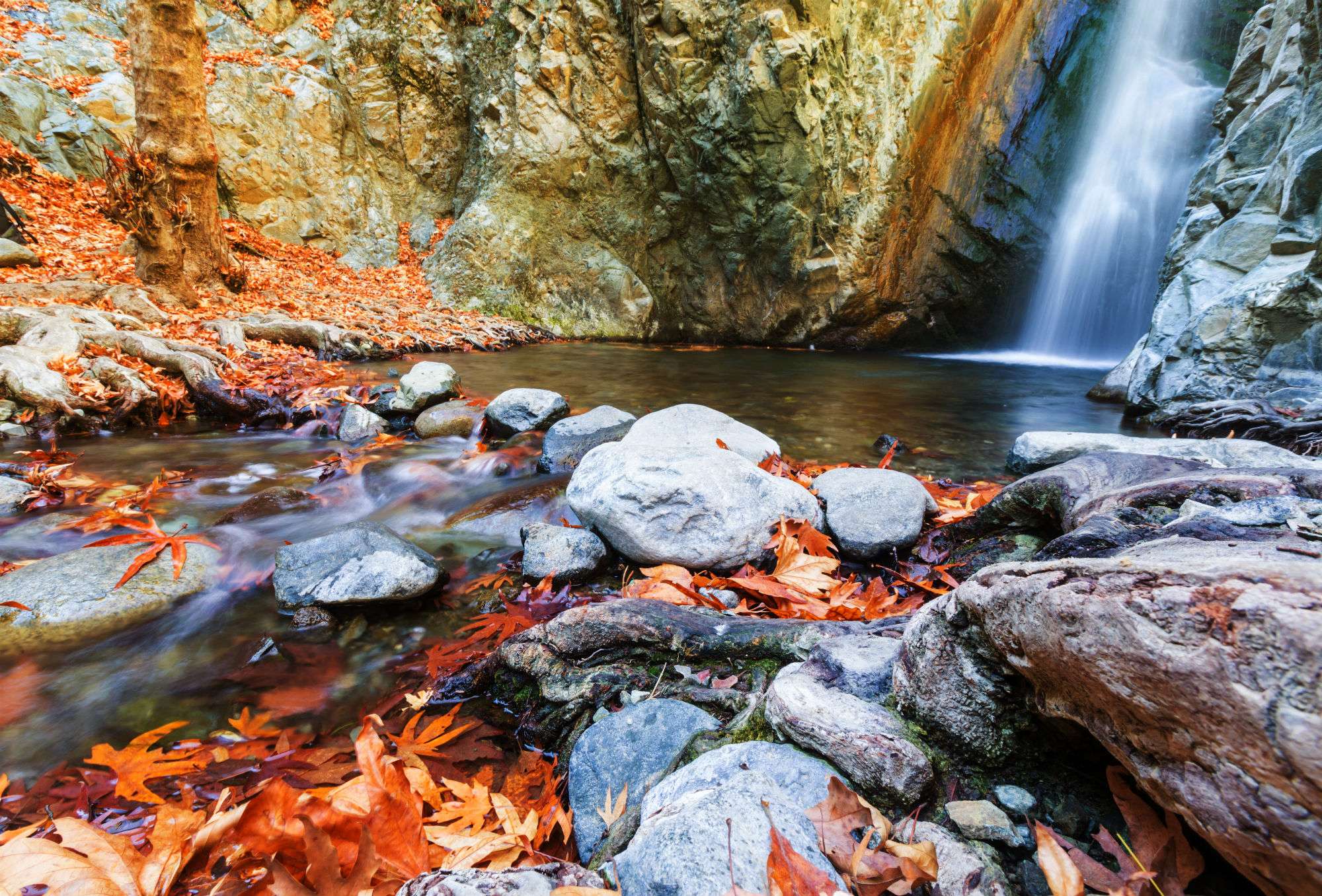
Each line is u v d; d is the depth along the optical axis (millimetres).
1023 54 9898
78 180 9492
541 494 3389
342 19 12344
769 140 9336
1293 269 4648
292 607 2367
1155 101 10664
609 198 11016
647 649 1877
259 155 11156
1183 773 872
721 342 11477
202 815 1375
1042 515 2566
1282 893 790
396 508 3521
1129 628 873
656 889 1006
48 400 4539
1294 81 5367
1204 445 3244
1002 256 10961
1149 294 10570
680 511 2547
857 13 8930
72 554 2539
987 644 1240
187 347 5699
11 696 1888
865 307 10336
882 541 2709
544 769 1594
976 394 6793
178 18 7047
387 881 1153
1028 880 1081
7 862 1155
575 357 8883
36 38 9844
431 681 1982
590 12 9992
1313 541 1301
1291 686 698
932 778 1232
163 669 2051
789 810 1121
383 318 8922
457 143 12578
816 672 1542
